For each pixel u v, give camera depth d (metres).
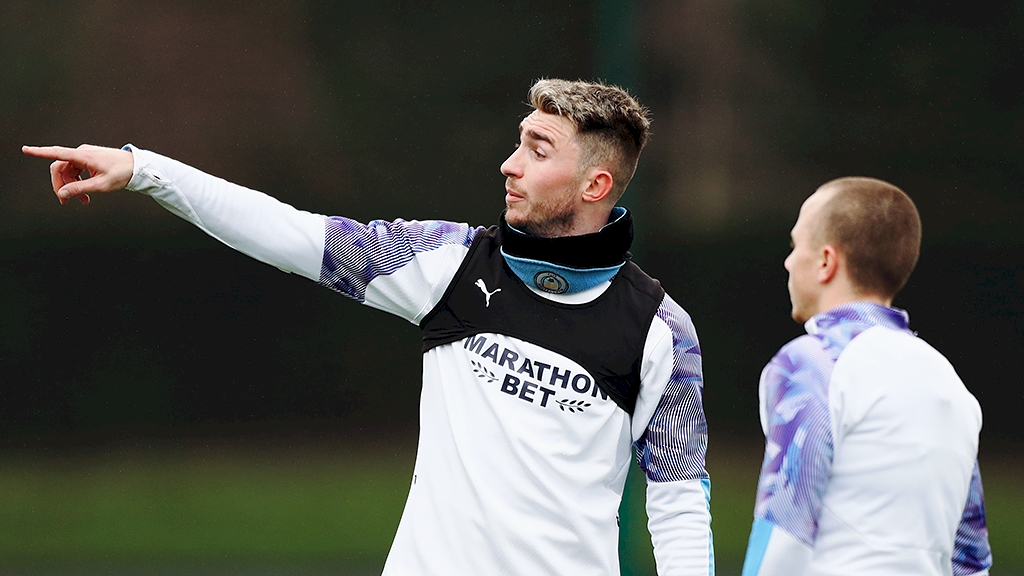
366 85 22.45
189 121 22.64
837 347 7.27
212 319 22.86
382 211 22.44
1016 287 21.48
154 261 22.66
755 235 21.69
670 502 9.05
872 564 6.99
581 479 8.67
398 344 23.14
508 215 9.06
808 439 7.09
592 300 8.85
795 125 21.72
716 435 21.69
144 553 21.27
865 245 7.46
